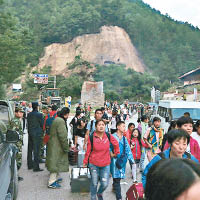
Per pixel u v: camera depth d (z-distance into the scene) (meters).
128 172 6.69
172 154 2.70
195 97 34.69
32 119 6.48
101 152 4.18
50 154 5.34
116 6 171.62
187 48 156.00
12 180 3.35
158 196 0.92
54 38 149.50
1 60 29.25
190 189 0.86
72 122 8.53
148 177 1.04
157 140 5.97
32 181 5.86
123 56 147.75
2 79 31.95
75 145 7.83
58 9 171.38
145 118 7.48
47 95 34.75
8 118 5.96
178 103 10.45
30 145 6.80
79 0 174.88
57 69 134.38
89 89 58.56
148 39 165.75
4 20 31.75
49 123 7.15
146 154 6.45
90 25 151.75
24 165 7.27
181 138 2.60
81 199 4.81
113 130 10.34
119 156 4.50
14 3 174.88
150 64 149.38
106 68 130.62
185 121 3.79
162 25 183.62
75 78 111.56
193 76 78.94
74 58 139.75
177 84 118.19
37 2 175.25
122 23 164.25
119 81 120.38
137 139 6.38
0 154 3.38
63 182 5.87
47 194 5.04
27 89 83.62
